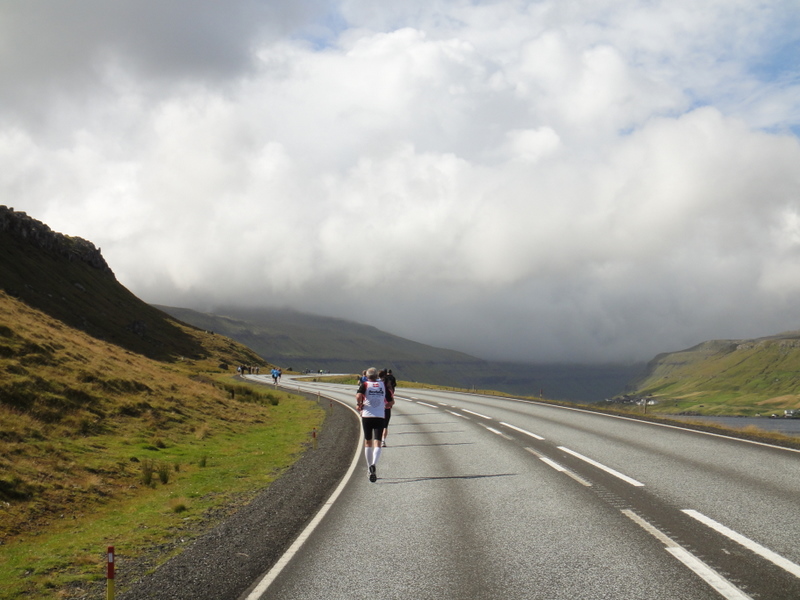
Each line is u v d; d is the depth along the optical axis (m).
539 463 12.90
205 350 144.38
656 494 9.38
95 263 160.50
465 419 24.42
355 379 81.38
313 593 5.77
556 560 6.35
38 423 17.30
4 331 24.30
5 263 106.94
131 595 6.32
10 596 6.99
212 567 6.99
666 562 6.14
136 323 124.69
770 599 5.13
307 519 9.00
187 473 15.95
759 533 7.07
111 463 15.79
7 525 10.59
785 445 14.75
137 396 24.73
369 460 12.04
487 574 6.02
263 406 37.09
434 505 9.35
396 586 5.82
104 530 10.13
